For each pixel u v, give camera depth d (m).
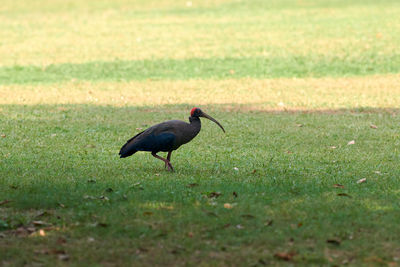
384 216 9.25
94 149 14.87
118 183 11.19
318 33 37.03
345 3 47.53
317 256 7.84
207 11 45.81
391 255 7.88
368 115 19.91
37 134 16.62
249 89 25.11
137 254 7.93
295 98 23.20
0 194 10.34
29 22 43.44
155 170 12.52
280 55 31.97
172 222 9.02
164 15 44.78
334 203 9.89
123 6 49.31
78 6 50.00
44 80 27.53
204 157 14.02
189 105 22.02
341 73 28.22
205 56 32.19
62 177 11.63
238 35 37.25
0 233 8.64
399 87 24.98
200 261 7.72
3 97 23.52
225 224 8.93
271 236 8.49
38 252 7.96
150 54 32.97
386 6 45.25
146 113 20.39
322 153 14.55
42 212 9.52
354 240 8.36
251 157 14.02
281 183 11.23
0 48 35.19
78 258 7.80
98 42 36.38
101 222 9.02
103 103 22.39
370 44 33.72
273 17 42.72
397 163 13.37
